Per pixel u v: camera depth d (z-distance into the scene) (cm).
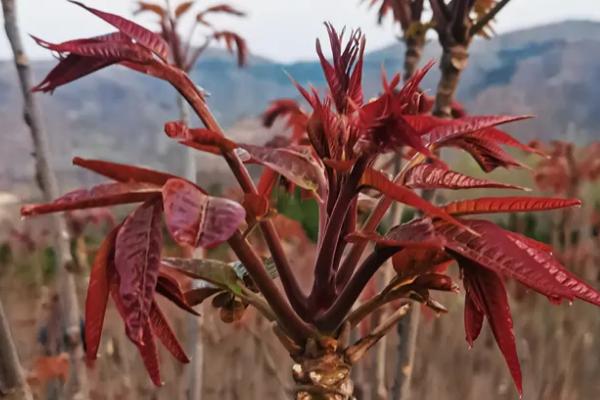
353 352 40
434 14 60
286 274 41
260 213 39
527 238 38
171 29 90
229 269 41
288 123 90
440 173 41
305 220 151
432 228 37
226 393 154
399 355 61
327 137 40
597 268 145
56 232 59
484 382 157
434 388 155
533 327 147
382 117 36
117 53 41
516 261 37
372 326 69
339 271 41
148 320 35
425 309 144
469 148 46
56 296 114
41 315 130
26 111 55
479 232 38
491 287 39
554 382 133
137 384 148
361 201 52
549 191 156
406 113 38
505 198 38
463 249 37
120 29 41
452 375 160
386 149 37
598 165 143
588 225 148
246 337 155
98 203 37
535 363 139
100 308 39
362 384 70
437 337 165
